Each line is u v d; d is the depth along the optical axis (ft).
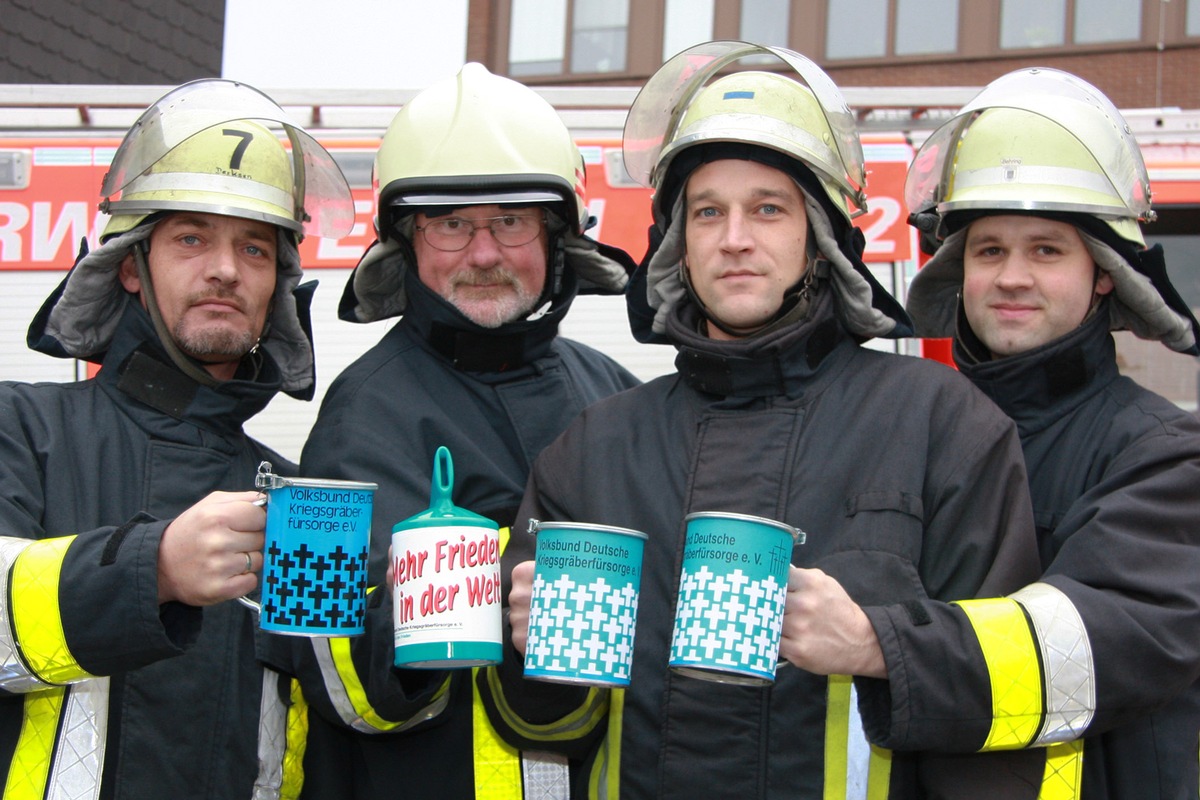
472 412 9.72
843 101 8.16
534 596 6.81
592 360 10.92
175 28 37.22
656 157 8.97
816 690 7.21
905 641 6.70
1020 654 6.78
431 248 9.77
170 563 7.25
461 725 8.95
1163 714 7.75
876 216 14.97
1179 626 7.04
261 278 9.34
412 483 8.90
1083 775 7.70
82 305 9.14
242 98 9.45
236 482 9.13
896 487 7.40
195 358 9.19
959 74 42.37
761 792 7.13
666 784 7.27
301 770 9.25
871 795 7.23
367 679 8.00
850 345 8.22
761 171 7.77
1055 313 8.57
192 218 9.02
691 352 7.82
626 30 41.63
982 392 8.32
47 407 8.78
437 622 6.95
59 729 8.12
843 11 42.75
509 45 42.16
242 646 8.74
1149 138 15.62
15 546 7.64
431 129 9.61
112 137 15.51
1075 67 42.24
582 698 7.71
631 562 6.72
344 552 6.98
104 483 8.64
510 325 9.70
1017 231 8.62
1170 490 7.44
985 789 7.11
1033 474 8.43
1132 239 8.52
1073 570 7.25
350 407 9.30
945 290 9.87
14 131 15.58
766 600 6.41
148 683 8.35
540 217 9.96
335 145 15.53
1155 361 16.98
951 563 7.35
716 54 8.46
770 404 7.82
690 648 6.42
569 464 8.25
